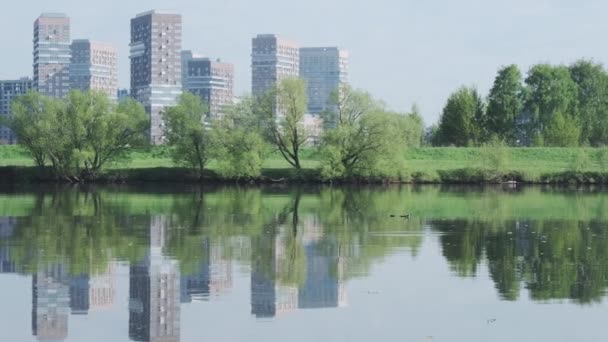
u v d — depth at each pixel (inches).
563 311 1063.6
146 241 1678.2
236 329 978.1
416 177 3939.5
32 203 2662.4
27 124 3892.7
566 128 5270.7
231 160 3863.2
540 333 967.0
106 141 3924.7
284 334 958.4
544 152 4803.2
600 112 5974.4
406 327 989.8
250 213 2333.9
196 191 3395.7
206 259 1440.7
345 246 1620.3
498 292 1176.8
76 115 3868.1
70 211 2365.9
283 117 3969.0
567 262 1428.4
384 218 2198.6
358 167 3855.8
